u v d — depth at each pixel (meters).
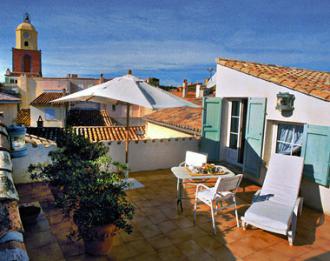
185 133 11.32
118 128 14.73
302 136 6.61
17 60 44.53
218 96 9.14
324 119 5.73
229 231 4.97
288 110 6.50
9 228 1.93
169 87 34.00
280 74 7.68
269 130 7.29
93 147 7.05
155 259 4.04
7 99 11.73
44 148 7.24
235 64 8.39
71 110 26.73
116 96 5.53
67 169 5.31
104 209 3.76
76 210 3.89
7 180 2.71
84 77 35.56
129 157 8.49
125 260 3.98
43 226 4.78
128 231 3.89
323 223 5.42
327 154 5.65
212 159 9.36
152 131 14.34
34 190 6.68
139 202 6.24
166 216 5.53
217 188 4.82
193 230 4.97
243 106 8.60
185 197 6.62
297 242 4.66
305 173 6.10
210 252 4.28
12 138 5.14
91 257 3.95
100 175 4.63
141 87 6.23
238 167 8.74
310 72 9.72
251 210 4.90
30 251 4.02
